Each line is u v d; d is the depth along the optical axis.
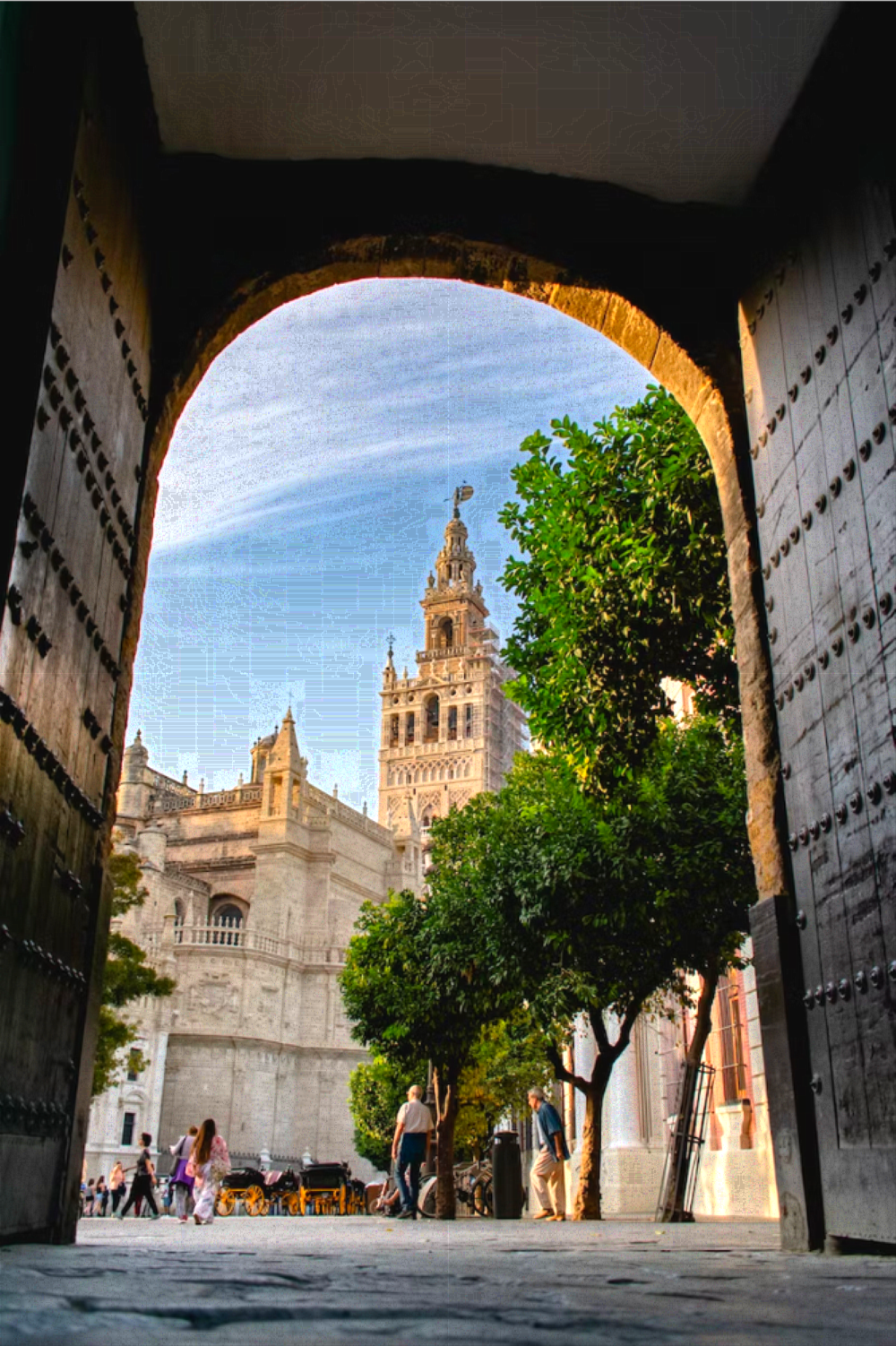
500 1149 19.98
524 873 15.68
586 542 11.66
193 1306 2.17
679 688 22.59
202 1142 16.66
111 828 6.52
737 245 8.12
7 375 4.70
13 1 4.70
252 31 6.96
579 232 8.27
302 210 8.16
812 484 6.30
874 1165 4.97
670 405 11.59
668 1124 23.48
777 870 6.43
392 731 128.12
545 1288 2.78
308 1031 69.75
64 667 5.39
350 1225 13.45
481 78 7.33
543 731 12.62
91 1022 6.00
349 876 82.25
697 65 6.91
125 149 6.69
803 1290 2.85
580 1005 16.39
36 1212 5.11
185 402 8.01
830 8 6.26
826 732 5.86
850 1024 5.34
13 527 4.40
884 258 5.42
